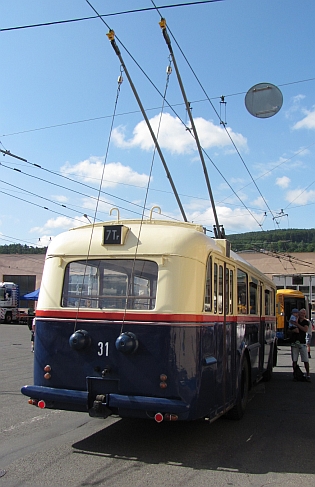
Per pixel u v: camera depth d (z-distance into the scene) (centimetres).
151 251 595
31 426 697
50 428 689
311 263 4169
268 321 1200
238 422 770
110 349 585
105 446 607
